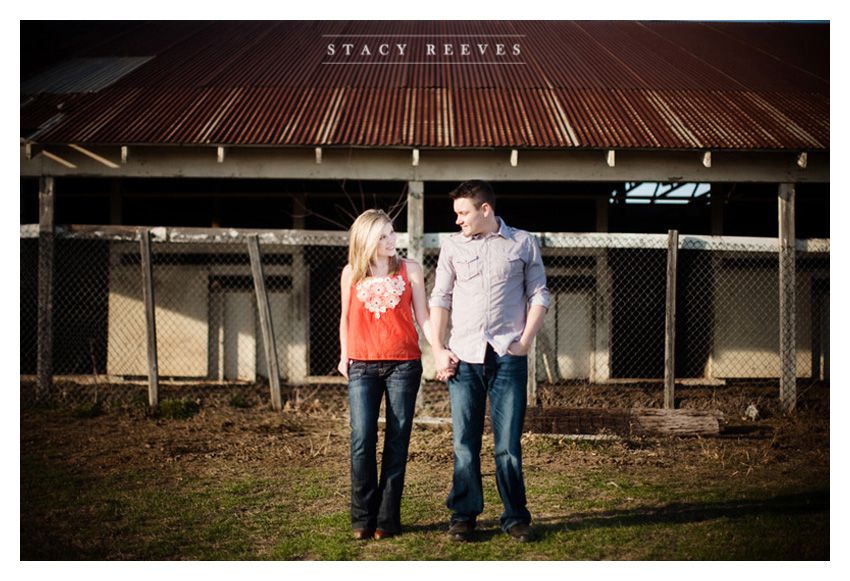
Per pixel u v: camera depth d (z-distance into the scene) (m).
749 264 9.28
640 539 3.29
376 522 3.39
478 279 3.21
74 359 9.39
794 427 6.40
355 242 3.24
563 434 5.86
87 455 5.29
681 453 5.38
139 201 10.70
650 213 11.72
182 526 3.63
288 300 9.16
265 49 10.54
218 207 10.13
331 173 7.54
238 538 3.43
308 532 3.49
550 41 11.25
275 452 5.40
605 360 9.12
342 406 7.38
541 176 7.54
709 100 8.55
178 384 8.84
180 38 11.21
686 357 9.41
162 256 9.21
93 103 8.23
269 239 7.36
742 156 7.53
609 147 7.20
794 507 3.83
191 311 9.17
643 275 9.50
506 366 3.20
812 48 11.16
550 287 9.23
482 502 3.28
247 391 8.41
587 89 8.82
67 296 9.40
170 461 5.10
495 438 3.27
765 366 9.22
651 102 8.41
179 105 8.19
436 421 6.32
